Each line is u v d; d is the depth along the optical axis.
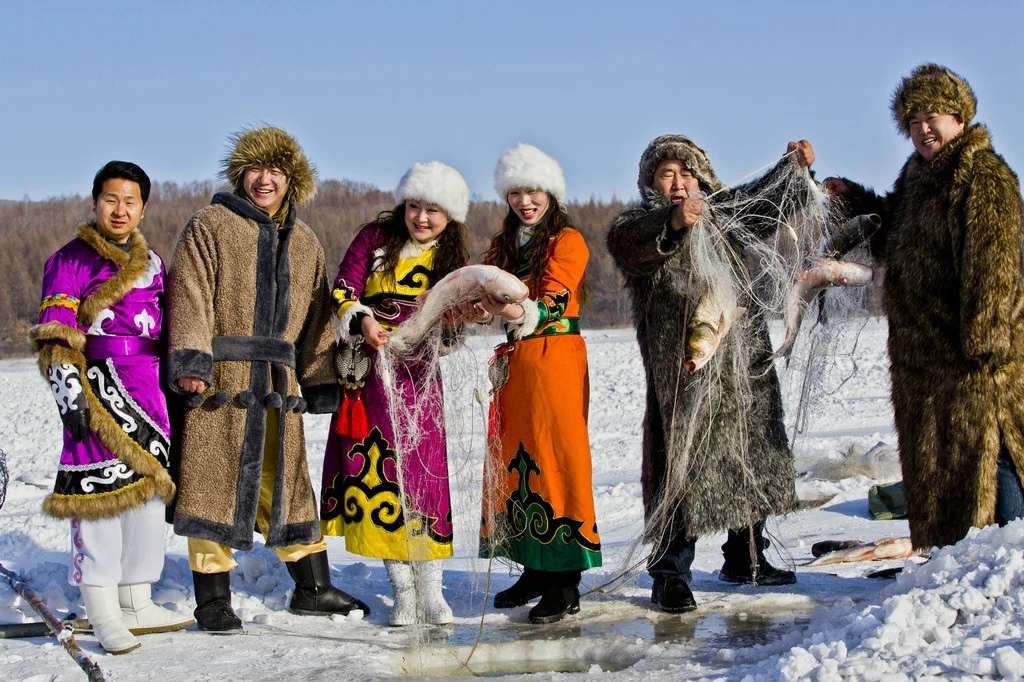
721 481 5.12
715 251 5.16
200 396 4.94
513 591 5.48
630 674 4.23
